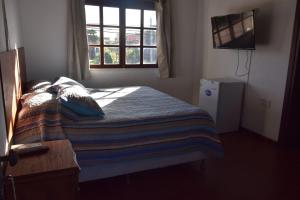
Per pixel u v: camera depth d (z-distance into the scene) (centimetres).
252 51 370
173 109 265
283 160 293
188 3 466
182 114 249
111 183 237
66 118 217
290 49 311
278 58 329
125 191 225
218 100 367
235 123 391
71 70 398
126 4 421
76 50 391
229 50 416
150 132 229
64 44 396
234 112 385
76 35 388
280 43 325
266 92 351
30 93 259
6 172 115
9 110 183
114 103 288
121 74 443
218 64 446
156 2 434
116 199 214
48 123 202
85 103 228
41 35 380
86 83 421
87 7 400
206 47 475
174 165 269
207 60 477
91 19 407
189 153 253
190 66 497
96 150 207
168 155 237
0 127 149
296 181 250
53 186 121
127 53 445
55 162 126
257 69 363
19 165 122
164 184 238
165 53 453
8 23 239
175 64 479
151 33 455
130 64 448
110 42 428
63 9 384
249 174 261
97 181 239
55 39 389
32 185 117
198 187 235
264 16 345
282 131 328
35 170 118
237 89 379
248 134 379
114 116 235
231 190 231
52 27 384
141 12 436
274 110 340
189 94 507
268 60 345
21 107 246
